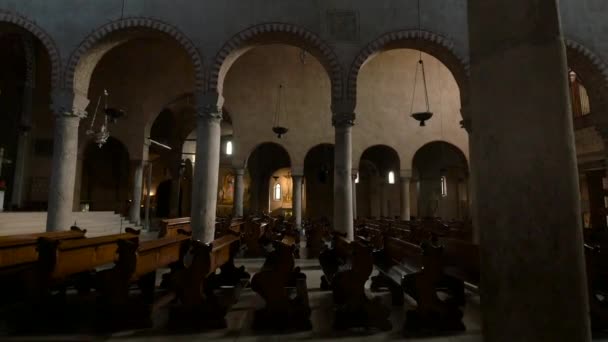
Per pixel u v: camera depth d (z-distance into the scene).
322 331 5.37
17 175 18.83
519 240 2.78
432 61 21.56
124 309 5.38
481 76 3.13
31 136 19.55
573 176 2.80
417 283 5.54
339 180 11.30
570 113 2.89
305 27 11.63
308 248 13.58
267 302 5.49
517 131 2.88
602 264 6.07
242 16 11.62
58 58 11.15
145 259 5.93
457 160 26.77
